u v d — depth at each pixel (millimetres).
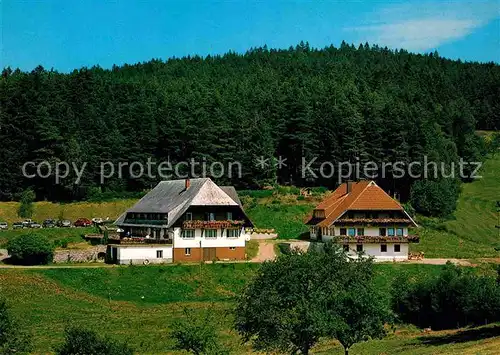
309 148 153500
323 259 53406
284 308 51094
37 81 178875
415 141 149125
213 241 101812
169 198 107812
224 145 149375
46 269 87438
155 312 77250
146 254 97750
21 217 136875
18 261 94562
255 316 51031
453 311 75625
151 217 107812
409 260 103062
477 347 56656
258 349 52812
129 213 113438
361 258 56562
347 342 51312
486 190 164875
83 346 45219
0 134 147625
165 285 87375
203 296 86000
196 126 151250
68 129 153625
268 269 52688
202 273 91000
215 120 153625
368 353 60906
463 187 167750
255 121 158375
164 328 69312
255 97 194500
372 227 105188
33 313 74062
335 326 48906
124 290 85250
